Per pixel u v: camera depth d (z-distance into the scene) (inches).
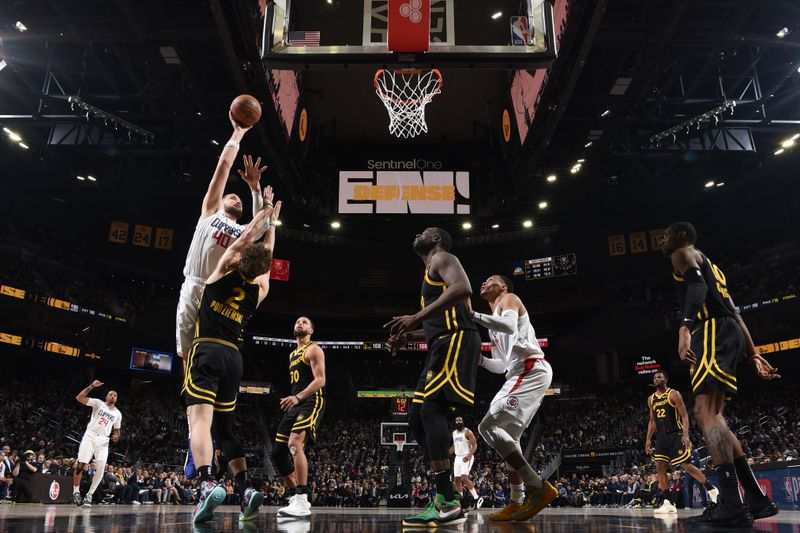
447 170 1114.1
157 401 1336.1
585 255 1416.1
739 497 140.6
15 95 981.2
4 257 1135.0
